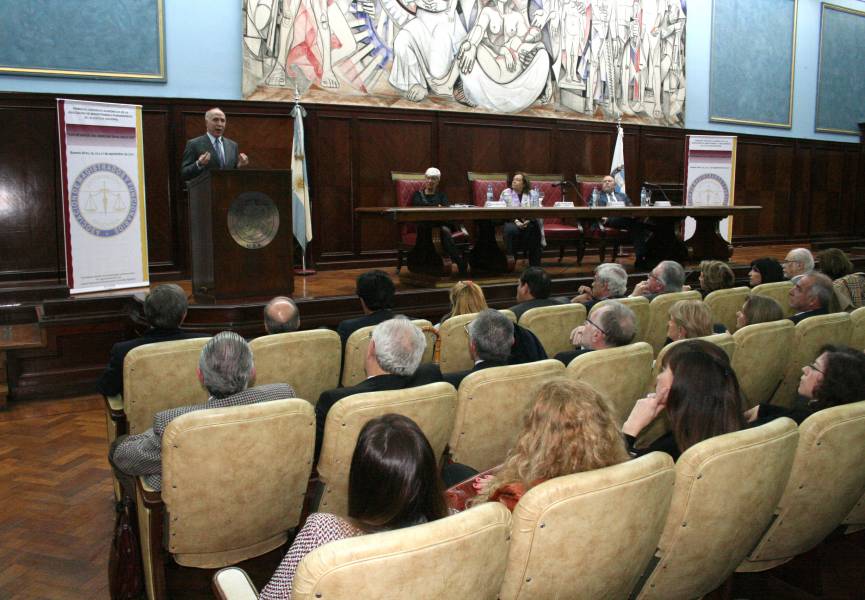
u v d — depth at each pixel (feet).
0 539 9.93
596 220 26.91
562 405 5.49
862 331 12.55
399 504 4.48
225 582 5.41
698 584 6.39
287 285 17.60
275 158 25.27
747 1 37.55
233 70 24.66
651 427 8.89
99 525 10.36
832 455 6.49
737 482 5.79
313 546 4.59
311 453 7.18
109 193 18.99
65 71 21.86
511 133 30.25
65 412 16.05
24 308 18.86
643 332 14.08
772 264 17.44
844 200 43.09
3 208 21.09
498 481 5.65
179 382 9.73
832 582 8.24
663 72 34.55
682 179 35.76
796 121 41.01
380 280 12.49
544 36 30.53
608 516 5.04
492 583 4.62
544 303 13.57
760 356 10.61
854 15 42.45
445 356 11.92
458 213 19.81
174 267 23.94
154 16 23.04
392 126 27.43
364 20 26.32
